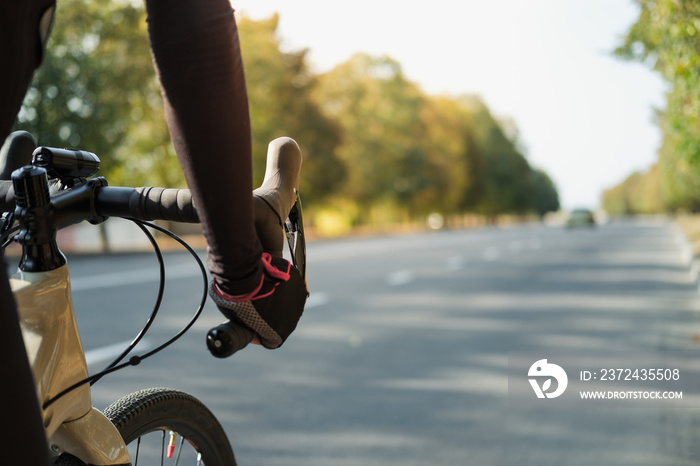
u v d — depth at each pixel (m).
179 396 1.74
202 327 8.35
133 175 32.25
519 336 8.09
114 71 26.30
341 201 64.50
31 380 0.89
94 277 13.94
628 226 72.00
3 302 0.85
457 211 96.94
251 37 41.03
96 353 6.76
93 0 26.09
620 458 4.13
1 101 0.87
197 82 0.98
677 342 7.63
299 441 4.41
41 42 0.92
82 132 23.77
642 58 13.01
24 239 1.22
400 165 71.12
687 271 16.70
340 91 65.06
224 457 1.85
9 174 1.40
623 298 11.59
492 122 113.38
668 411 5.07
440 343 7.67
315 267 17.80
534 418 4.93
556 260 20.69
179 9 0.97
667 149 52.78
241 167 1.04
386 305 10.73
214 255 1.12
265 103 40.72
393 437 4.51
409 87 74.62
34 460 0.88
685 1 9.66
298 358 6.90
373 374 6.26
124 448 1.46
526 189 119.81
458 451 4.25
